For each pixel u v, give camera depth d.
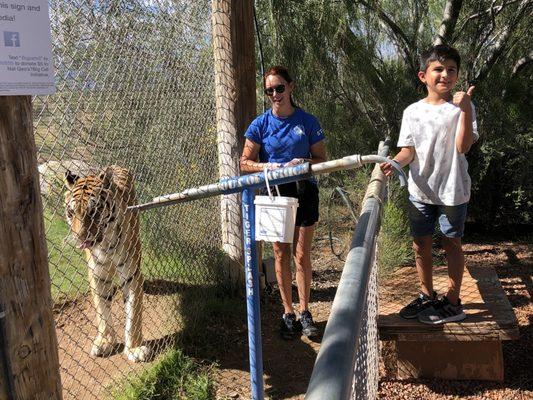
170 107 4.58
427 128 3.60
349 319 1.49
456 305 3.84
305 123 4.35
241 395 3.92
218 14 5.06
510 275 6.10
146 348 4.25
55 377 2.01
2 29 1.66
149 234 5.03
